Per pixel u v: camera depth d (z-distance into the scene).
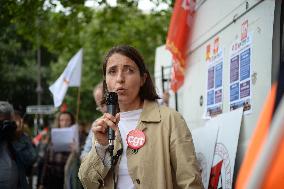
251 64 2.61
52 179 6.18
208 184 2.99
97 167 2.39
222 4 3.21
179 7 4.23
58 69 26.61
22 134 4.38
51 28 9.19
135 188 2.32
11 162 3.99
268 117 0.82
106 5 9.47
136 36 13.38
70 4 7.90
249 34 2.67
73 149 5.63
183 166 2.27
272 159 0.73
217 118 3.06
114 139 2.33
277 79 0.88
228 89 3.01
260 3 2.52
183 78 4.47
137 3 8.46
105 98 2.60
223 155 2.77
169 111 2.46
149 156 2.33
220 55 3.24
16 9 7.66
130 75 2.52
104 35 12.96
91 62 26.17
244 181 0.79
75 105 29.00
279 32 2.20
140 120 2.45
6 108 4.14
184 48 4.33
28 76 25.39
